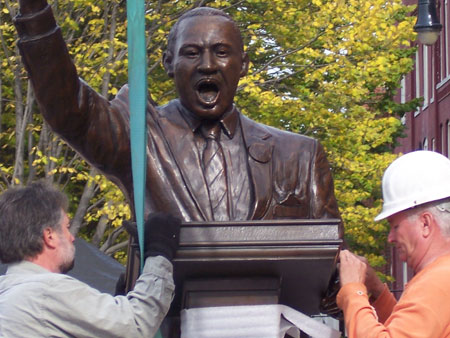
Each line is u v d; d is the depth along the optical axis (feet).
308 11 62.08
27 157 62.59
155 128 17.34
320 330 15.84
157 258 14.93
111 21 56.65
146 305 14.69
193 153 17.20
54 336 14.49
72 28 54.70
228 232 15.26
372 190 64.44
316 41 63.62
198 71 17.01
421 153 15.78
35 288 14.65
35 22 15.33
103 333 14.52
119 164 16.94
